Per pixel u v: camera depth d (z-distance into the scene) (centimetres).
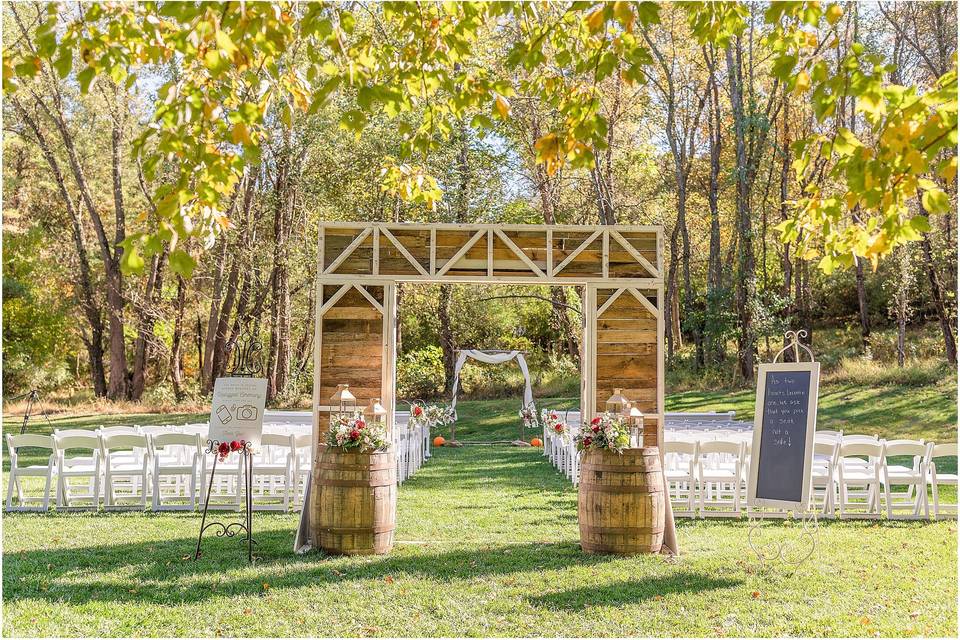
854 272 3241
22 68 406
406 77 544
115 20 425
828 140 427
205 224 427
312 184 2586
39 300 3122
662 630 535
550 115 2358
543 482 1244
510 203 2833
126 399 2964
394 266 837
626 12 428
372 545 736
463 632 531
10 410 2673
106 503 962
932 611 573
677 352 2906
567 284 853
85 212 3253
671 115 2588
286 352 2694
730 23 514
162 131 379
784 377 761
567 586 634
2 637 509
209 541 786
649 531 741
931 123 375
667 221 2853
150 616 557
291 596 606
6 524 863
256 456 1113
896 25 2292
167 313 3256
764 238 2761
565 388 2619
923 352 2636
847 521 916
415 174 666
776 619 556
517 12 506
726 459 1159
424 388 2841
